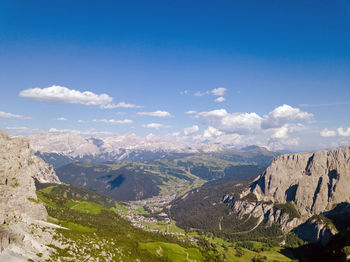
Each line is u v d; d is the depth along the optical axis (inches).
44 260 5118.1
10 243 5036.9
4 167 7377.0
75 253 6240.2
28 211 7445.9
